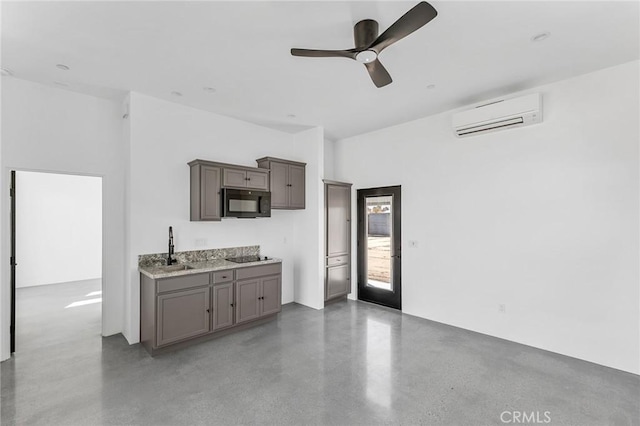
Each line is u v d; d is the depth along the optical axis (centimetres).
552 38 235
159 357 300
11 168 297
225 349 319
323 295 468
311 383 253
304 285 483
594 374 268
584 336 295
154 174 350
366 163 498
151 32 227
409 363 288
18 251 583
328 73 293
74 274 646
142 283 332
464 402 228
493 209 355
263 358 298
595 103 290
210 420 207
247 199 390
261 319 396
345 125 459
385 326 386
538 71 290
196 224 386
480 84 318
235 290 362
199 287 331
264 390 243
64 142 328
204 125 394
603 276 286
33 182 602
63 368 276
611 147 282
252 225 445
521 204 335
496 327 352
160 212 355
